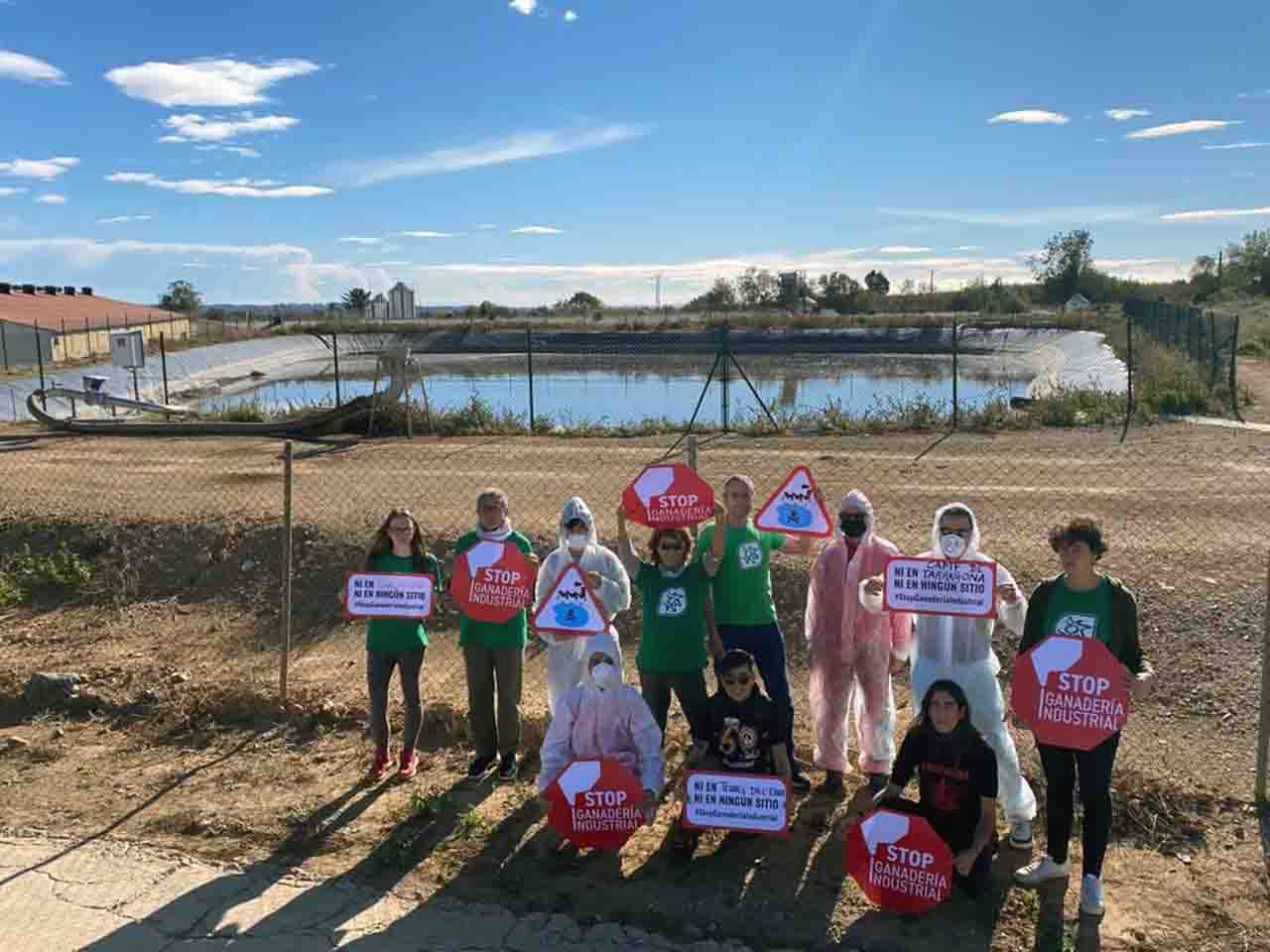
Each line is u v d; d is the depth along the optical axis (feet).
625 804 16.88
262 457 54.08
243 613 30.81
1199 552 29.43
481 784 20.17
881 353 157.89
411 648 20.24
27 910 15.94
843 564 18.76
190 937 15.19
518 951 14.83
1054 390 70.49
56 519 36.70
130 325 157.58
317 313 295.28
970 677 16.96
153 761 21.86
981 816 15.55
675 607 18.51
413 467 49.14
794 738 21.63
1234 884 15.96
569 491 41.88
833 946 14.80
